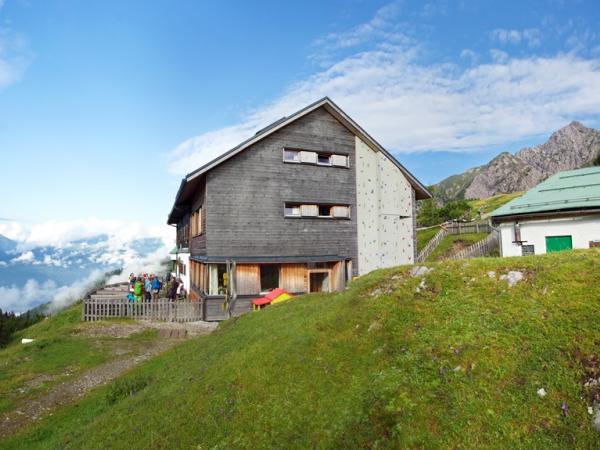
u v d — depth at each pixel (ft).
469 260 24.99
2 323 84.79
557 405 14.10
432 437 14.26
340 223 77.30
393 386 17.07
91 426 26.02
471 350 17.57
